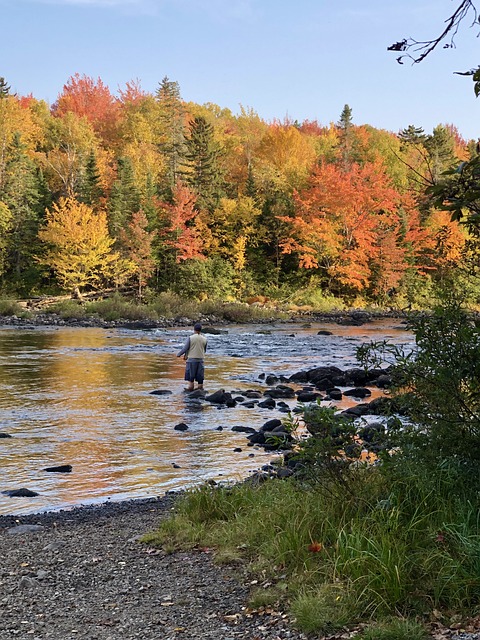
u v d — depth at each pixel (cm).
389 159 8106
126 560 629
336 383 2011
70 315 4500
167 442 1266
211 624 486
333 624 467
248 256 6406
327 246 5894
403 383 666
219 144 8900
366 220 5869
